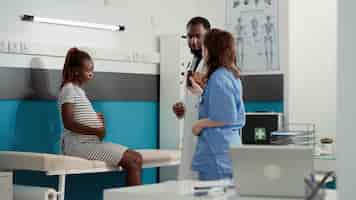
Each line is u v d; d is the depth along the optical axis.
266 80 6.71
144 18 6.74
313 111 6.57
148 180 6.77
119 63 6.49
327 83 6.50
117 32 6.48
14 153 5.10
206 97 3.97
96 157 5.27
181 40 6.73
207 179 3.98
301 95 6.60
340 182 2.35
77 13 6.08
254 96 6.78
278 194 2.76
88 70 5.41
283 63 6.61
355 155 2.30
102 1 6.32
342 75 2.34
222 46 3.92
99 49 6.26
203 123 3.94
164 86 6.84
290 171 2.73
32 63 5.70
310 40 6.57
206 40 3.97
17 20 5.60
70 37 6.05
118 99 6.49
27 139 5.69
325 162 5.22
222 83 3.85
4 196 4.86
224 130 3.92
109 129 6.40
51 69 5.87
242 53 6.86
